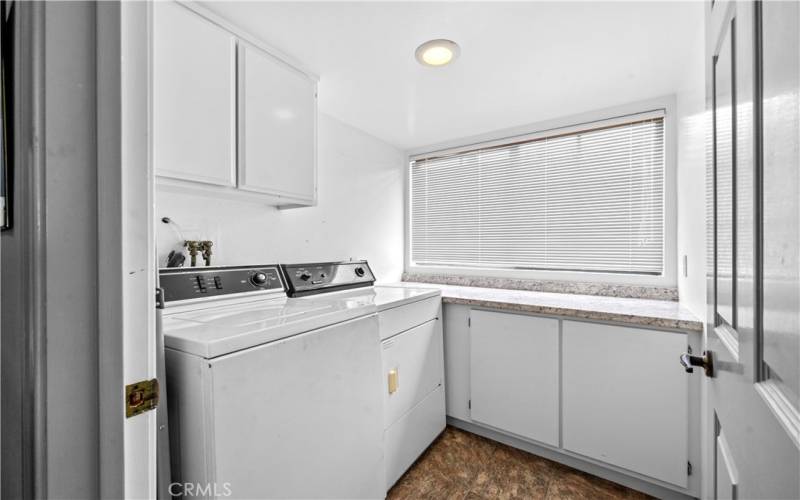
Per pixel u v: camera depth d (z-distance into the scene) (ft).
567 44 5.08
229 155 4.60
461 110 7.45
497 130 8.68
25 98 1.44
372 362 4.36
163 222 5.00
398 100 6.98
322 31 4.80
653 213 6.95
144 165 1.68
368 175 8.87
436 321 6.78
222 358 2.84
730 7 2.09
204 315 3.91
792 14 1.27
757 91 1.62
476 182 9.14
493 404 6.55
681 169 6.09
